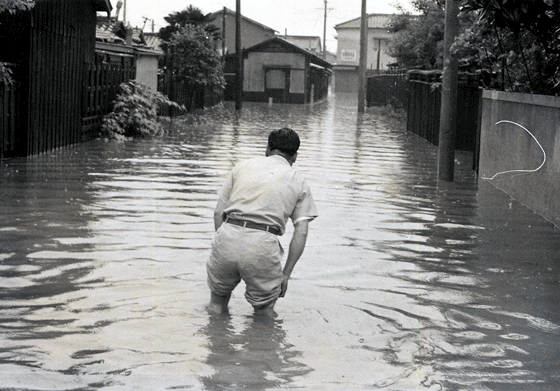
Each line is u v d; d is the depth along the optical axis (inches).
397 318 232.8
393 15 1729.8
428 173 601.6
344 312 236.2
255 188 224.8
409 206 438.6
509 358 201.3
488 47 550.6
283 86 2357.3
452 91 549.6
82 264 279.6
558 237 363.3
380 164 653.9
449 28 548.1
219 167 581.3
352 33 3946.9
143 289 251.3
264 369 185.5
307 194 230.1
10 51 577.9
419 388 177.8
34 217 361.4
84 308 229.0
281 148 236.1
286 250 315.6
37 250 297.7
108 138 803.4
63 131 683.4
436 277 283.6
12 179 478.3
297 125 1182.3
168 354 193.2
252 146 772.6
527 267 303.9
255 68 2364.7
